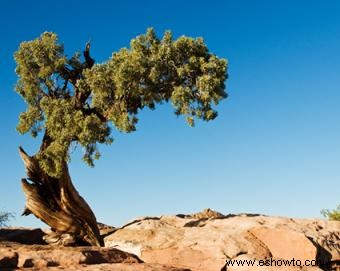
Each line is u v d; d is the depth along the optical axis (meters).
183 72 31.48
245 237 28.80
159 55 31.44
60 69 32.94
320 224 32.75
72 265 23.23
